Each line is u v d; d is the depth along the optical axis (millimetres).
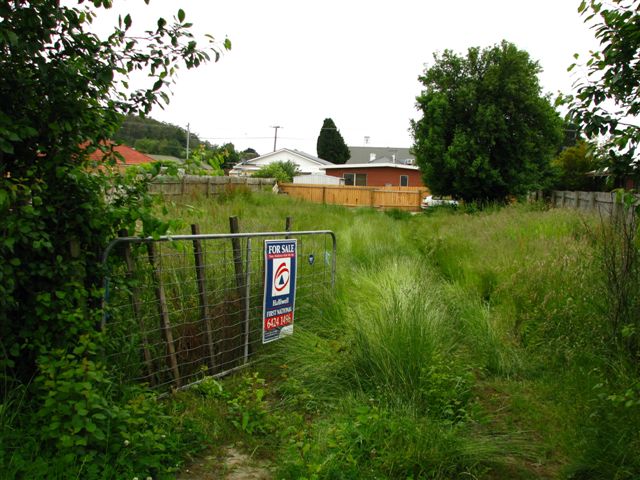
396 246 11367
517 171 25688
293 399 4203
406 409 3828
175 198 16266
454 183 26047
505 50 25812
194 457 3408
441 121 25969
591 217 10586
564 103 4156
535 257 7543
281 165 51312
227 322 5078
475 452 3354
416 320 4770
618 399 3318
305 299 6184
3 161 3256
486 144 25422
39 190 3107
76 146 3453
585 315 5340
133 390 3686
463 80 26281
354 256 9664
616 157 3986
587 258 6391
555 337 5379
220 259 5883
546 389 4453
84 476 2879
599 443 3420
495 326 5715
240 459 3418
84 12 3443
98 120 3488
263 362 5074
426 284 6848
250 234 4965
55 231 3381
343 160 80062
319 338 5203
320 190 33656
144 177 3736
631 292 4840
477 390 4582
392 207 32625
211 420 3754
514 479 3236
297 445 3250
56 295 3299
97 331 3621
